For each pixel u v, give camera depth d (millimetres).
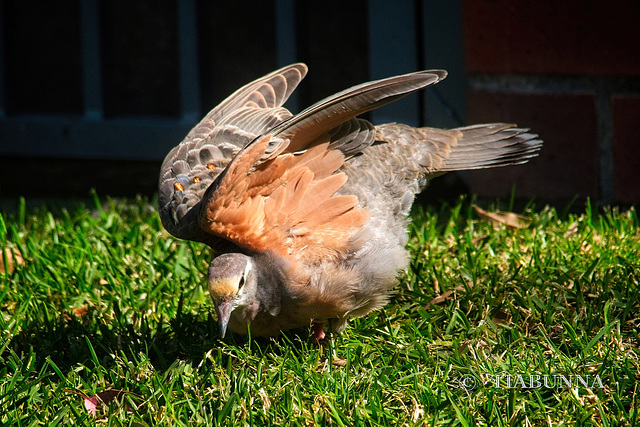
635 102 7043
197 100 8461
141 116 9062
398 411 4359
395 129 5812
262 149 4336
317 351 4949
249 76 9000
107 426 4273
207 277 4578
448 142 5906
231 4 8922
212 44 9016
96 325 5402
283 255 4664
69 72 9742
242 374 4637
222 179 4387
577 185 7359
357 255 4824
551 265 5863
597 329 5043
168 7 9148
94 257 6301
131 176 8688
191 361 4891
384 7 7742
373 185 5395
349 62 8633
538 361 4664
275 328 4926
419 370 4699
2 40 8789
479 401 4355
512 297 5434
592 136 7242
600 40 7035
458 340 4977
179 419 4328
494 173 7523
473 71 7398
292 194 4652
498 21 7230
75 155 8828
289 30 8133
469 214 6859
